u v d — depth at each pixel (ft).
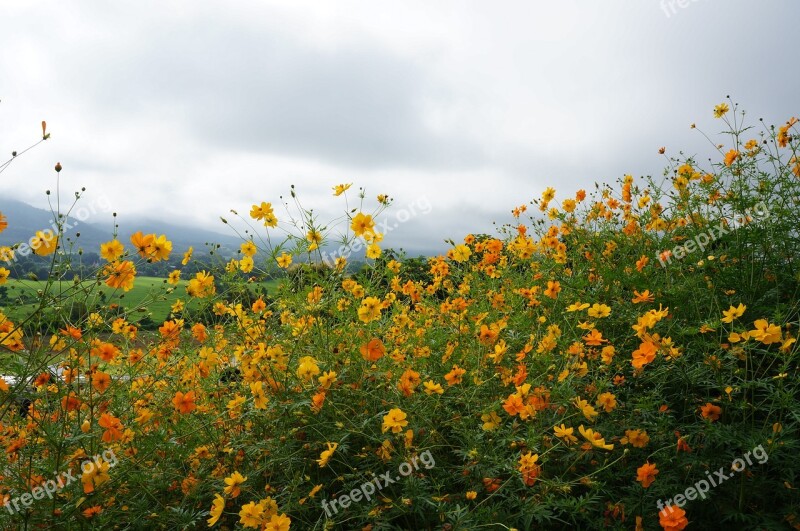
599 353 10.53
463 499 8.05
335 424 8.83
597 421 9.04
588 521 7.41
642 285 11.75
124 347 11.01
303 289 11.35
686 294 10.84
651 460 8.30
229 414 9.74
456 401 9.46
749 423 8.56
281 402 9.35
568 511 7.30
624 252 13.89
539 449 8.45
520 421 9.31
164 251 8.75
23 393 8.25
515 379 8.96
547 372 9.79
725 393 8.29
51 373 8.36
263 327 10.91
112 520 8.21
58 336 8.28
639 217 14.52
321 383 9.00
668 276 11.80
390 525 7.36
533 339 11.12
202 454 9.27
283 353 10.12
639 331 8.55
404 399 9.52
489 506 7.68
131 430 9.08
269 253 11.09
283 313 11.34
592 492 7.66
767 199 11.42
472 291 14.83
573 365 9.42
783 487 7.57
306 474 8.84
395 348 10.91
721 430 7.79
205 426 9.38
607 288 12.30
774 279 10.85
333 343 10.83
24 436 8.86
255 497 8.58
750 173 12.25
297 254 11.08
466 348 11.21
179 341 11.22
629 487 7.80
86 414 9.12
